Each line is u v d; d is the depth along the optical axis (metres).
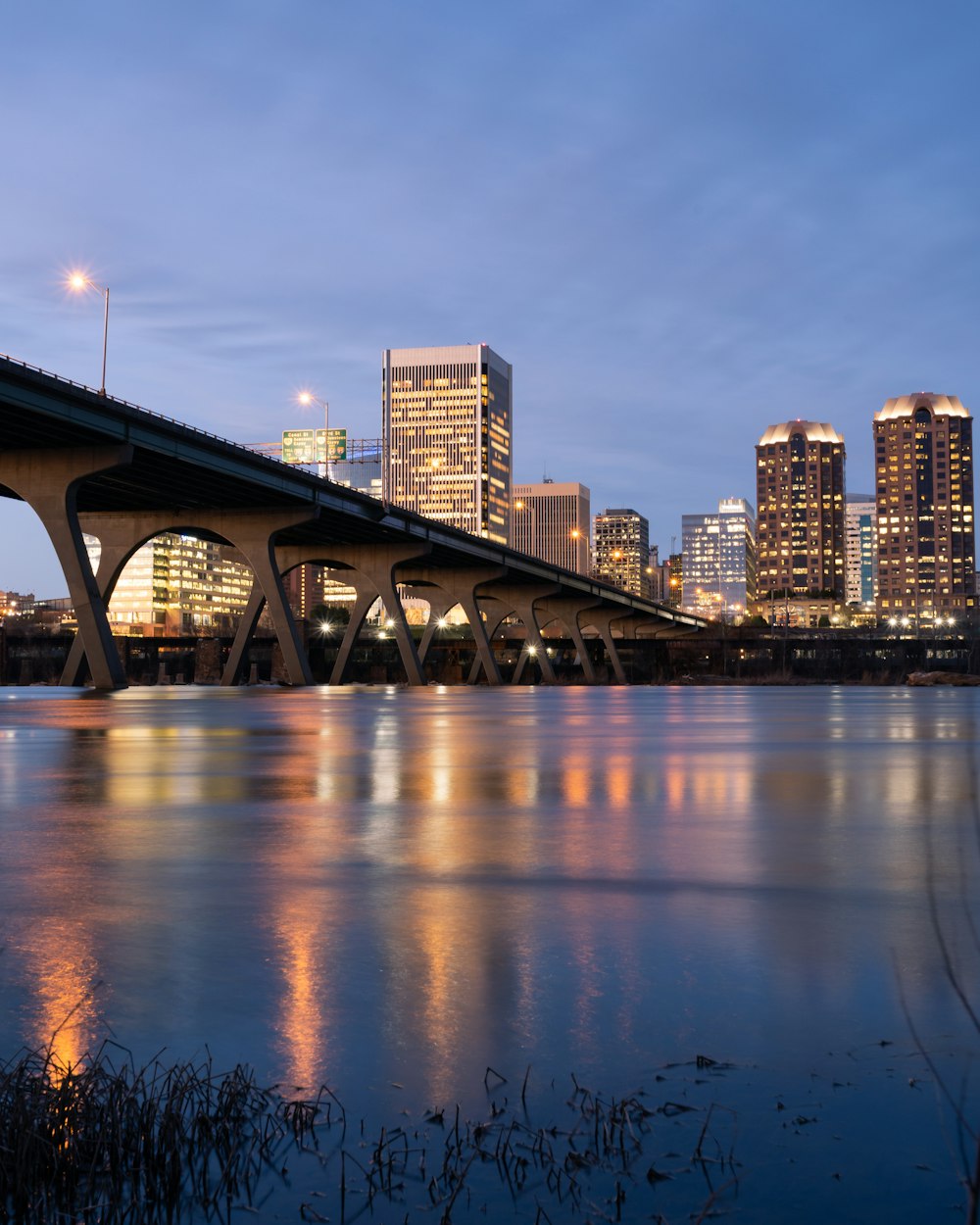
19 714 54.50
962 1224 4.82
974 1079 6.28
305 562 150.25
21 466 86.19
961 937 9.52
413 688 132.25
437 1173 5.36
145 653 188.62
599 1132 5.71
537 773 24.94
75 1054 6.73
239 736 38.56
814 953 9.00
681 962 8.72
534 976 8.36
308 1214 5.04
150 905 10.99
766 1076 6.37
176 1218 5.02
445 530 149.25
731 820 17.11
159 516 119.94
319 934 9.73
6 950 9.23
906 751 31.53
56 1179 5.36
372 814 17.88
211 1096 6.12
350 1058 6.69
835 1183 5.20
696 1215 4.94
